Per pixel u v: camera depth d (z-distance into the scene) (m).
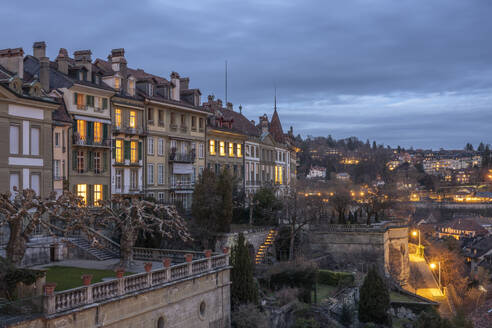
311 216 62.22
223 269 33.50
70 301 22.14
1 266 23.17
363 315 45.72
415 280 75.19
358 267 62.12
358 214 90.88
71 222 29.91
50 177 39.69
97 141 47.84
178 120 59.94
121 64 52.31
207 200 50.09
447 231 138.75
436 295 69.06
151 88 55.97
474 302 73.69
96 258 36.31
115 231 41.72
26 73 45.66
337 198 75.00
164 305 27.89
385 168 196.62
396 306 53.59
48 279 29.11
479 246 107.44
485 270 88.50
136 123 53.16
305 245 62.84
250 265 37.78
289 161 96.62
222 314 33.72
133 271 32.16
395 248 71.62
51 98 42.00
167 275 28.19
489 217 170.00
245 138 75.19
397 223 79.75
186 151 61.34
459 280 81.75
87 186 46.84
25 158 37.38
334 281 54.56
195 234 48.19
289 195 69.50
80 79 46.88
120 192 50.56
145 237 39.34
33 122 38.22
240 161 73.94
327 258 63.78
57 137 43.62
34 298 21.23
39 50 47.50
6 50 41.75
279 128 93.50
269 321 37.56
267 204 64.62
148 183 54.84
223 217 50.59
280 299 42.97
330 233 65.50
